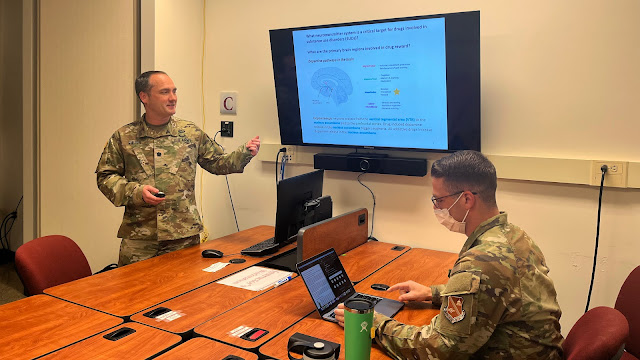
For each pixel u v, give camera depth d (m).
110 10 3.50
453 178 1.59
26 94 3.92
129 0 3.42
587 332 1.48
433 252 2.80
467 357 1.47
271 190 3.45
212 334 1.68
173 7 3.34
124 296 2.02
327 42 2.98
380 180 3.08
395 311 1.90
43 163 3.93
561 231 2.62
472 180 1.57
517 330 1.46
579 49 2.51
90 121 3.69
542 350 1.47
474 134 2.69
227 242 2.88
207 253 2.57
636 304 1.94
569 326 2.65
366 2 3.00
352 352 1.42
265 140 3.43
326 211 2.94
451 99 2.70
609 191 2.50
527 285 1.46
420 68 2.75
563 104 2.56
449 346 1.44
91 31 3.61
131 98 3.50
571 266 2.62
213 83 3.57
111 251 3.72
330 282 1.97
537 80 2.61
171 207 2.72
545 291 1.50
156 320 1.79
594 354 1.33
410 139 2.88
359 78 2.93
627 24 2.40
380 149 2.98
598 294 2.57
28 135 3.95
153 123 2.77
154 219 2.69
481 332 1.41
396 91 2.84
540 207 2.66
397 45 2.77
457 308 1.43
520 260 1.48
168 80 2.71
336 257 2.08
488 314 1.41
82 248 3.84
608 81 2.46
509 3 2.63
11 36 4.52
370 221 3.14
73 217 3.86
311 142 3.19
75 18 3.67
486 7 2.68
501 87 2.69
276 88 3.21
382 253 2.74
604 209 2.52
